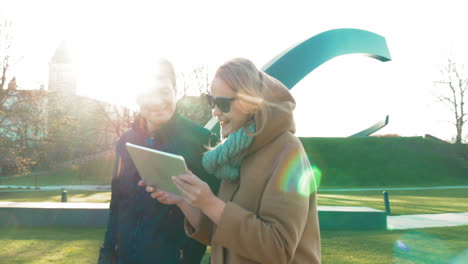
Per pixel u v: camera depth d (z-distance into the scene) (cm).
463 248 623
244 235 142
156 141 238
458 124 4131
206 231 186
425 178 3766
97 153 3728
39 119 2544
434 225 923
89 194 2041
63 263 504
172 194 190
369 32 985
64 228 773
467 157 4206
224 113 159
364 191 2684
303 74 885
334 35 927
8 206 809
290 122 157
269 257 141
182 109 2975
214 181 232
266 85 157
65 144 3114
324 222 820
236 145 156
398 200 1756
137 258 222
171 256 221
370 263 523
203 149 237
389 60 1018
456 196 2075
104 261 234
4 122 2547
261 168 155
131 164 232
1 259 525
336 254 577
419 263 528
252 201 156
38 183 3388
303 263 154
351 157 4028
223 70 157
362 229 822
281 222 142
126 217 229
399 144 4341
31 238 668
